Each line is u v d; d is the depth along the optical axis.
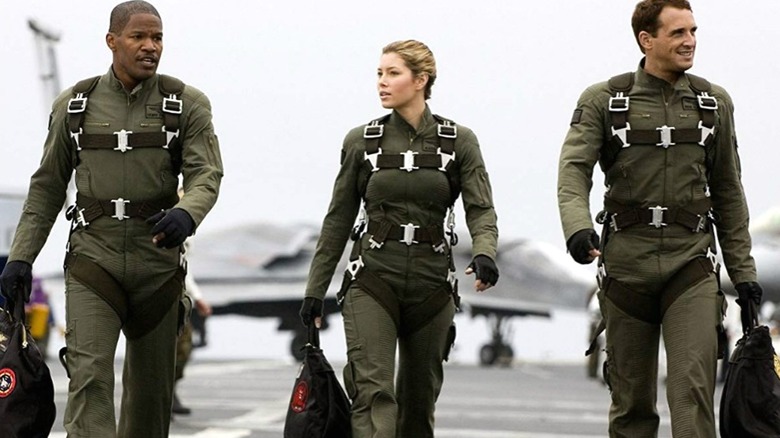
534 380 95.56
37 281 104.50
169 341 29.14
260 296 168.12
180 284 28.97
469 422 52.31
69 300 28.22
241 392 70.94
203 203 27.64
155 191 28.34
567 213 27.77
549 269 165.88
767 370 27.92
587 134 28.39
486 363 159.12
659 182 28.27
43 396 27.91
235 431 46.94
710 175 28.81
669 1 27.95
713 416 27.92
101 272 28.22
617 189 28.59
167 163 28.39
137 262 28.34
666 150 28.22
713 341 27.91
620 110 28.31
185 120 28.38
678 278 28.23
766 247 67.12
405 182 29.38
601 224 29.05
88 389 27.67
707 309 28.00
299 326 170.25
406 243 29.44
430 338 29.92
